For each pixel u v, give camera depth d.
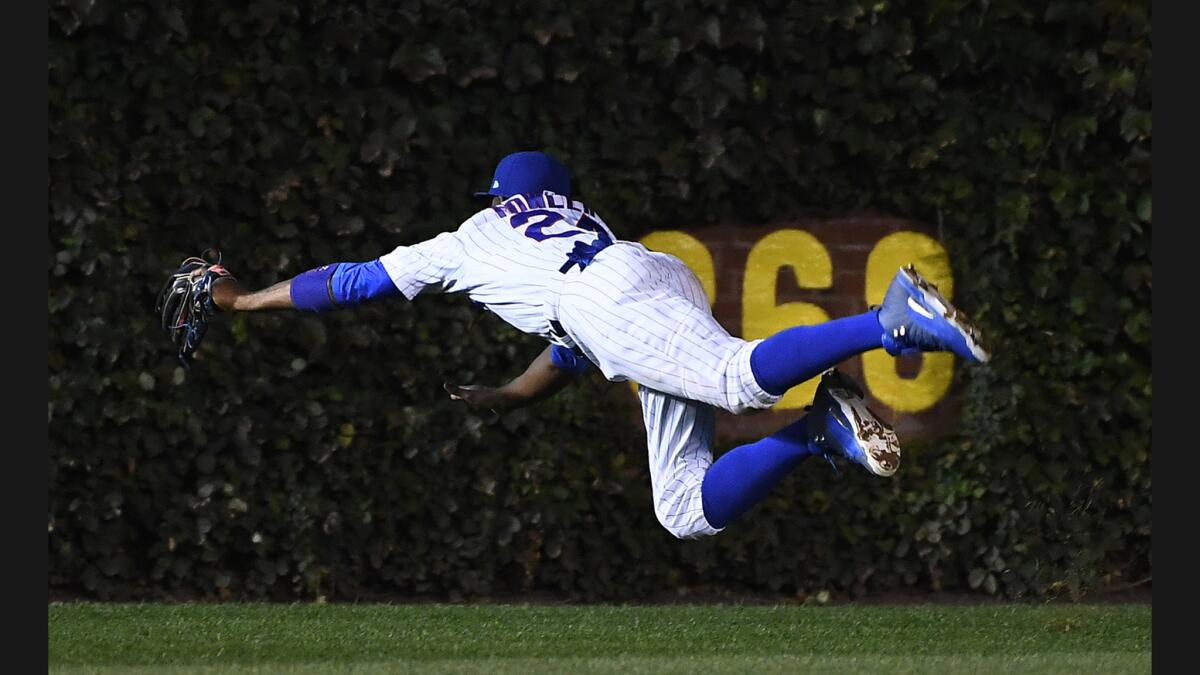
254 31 27.61
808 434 17.91
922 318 16.70
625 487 28.48
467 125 28.16
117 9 27.23
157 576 28.00
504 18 27.80
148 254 27.61
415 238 28.06
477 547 28.31
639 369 18.33
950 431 29.14
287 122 27.72
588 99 28.20
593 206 28.16
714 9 28.08
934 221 28.88
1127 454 28.95
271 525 28.16
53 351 27.52
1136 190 28.69
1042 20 28.48
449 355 28.17
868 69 28.34
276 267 27.81
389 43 27.80
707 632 24.84
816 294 28.89
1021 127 28.53
